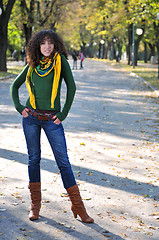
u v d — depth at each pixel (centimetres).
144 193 473
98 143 743
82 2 3869
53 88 358
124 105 1290
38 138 376
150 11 2122
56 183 500
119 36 5269
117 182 513
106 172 557
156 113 1130
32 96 362
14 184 490
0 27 2570
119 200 446
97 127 905
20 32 4709
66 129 873
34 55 358
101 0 3931
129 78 2528
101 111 1155
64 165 373
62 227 366
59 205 423
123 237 349
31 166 383
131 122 977
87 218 378
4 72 2564
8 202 427
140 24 3459
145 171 567
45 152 660
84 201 438
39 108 364
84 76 2641
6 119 989
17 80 375
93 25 4856
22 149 682
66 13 3784
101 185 499
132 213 407
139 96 1555
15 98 371
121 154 663
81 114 1095
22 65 3700
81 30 7269
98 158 634
